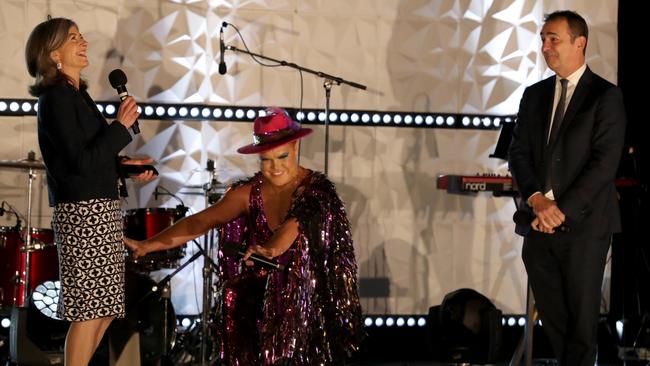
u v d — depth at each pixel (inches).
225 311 602.5
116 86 695.7
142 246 618.5
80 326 669.3
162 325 826.2
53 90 659.4
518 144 758.5
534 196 716.0
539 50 996.6
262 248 567.2
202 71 969.5
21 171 953.5
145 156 965.8
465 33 991.0
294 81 977.5
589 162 721.0
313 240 589.9
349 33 981.8
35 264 868.0
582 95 733.3
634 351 940.6
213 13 968.3
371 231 991.6
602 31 999.0
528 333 821.9
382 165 989.8
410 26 986.1
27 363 828.0
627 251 985.5
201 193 924.6
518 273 1003.9
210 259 862.5
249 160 975.6
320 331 598.5
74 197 658.8
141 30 959.6
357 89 982.4
